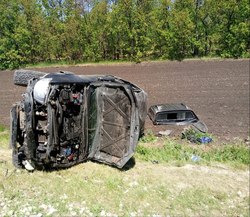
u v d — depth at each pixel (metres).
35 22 19.81
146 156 6.52
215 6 19.59
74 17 20.36
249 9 18.98
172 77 15.52
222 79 14.84
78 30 20.39
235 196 5.17
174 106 9.17
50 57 21.19
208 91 12.85
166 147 7.12
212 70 16.80
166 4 19.47
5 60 19.47
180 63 18.92
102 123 5.89
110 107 5.72
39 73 7.28
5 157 5.86
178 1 20.22
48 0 21.14
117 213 4.30
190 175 5.75
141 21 19.69
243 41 19.44
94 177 5.28
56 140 5.02
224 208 4.78
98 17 20.09
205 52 20.89
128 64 19.20
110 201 4.58
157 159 6.44
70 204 4.38
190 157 6.66
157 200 4.76
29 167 5.23
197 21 20.36
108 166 5.76
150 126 8.58
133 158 6.32
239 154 6.91
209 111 10.35
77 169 5.53
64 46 20.91
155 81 14.78
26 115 4.80
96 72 17.12
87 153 5.78
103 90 5.80
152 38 20.33
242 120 9.38
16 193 4.50
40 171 5.30
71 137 5.43
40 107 4.90
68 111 5.31
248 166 6.46
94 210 4.29
